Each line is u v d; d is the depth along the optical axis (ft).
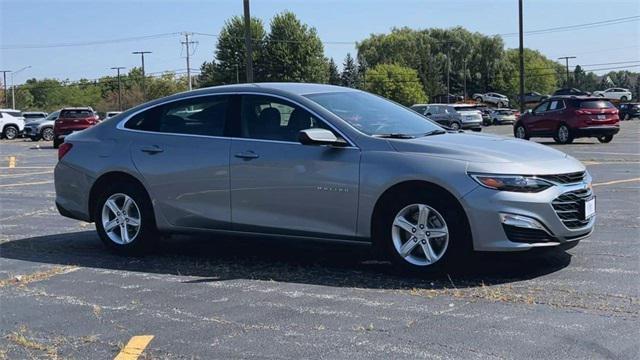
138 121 22.53
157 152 21.58
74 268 20.93
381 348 13.33
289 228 19.52
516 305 15.70
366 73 332.80
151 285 18.67
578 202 17.76
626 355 12.60
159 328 15.03
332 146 18.79
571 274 18.20
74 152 23.20
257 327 14.85
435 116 132.46
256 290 17.80
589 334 13.70
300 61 258.16
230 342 13.99
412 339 13.74
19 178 49.47
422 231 17.95
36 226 28.63
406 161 17.84
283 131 19.84
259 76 260.62
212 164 20.51
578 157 55.31
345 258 21.11
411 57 368.07
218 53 264.31
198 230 21.11
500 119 182.19
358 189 18.34
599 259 19.74
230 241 24.41
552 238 17.21
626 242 21.89
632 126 129.08
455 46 382.83
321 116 19.33
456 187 17.16
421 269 17.98
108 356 13.55
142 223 21.93
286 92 20.18
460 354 12.87
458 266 17.78
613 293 16.39
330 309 15.92
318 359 12.90
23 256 22.89
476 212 16.99
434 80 367.25
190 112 21.65
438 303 16.05
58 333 14.97
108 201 22.58
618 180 38.47
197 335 14.49
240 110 20.74
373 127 19.36
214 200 20.61
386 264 20.07
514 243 16.93
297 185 19.20
